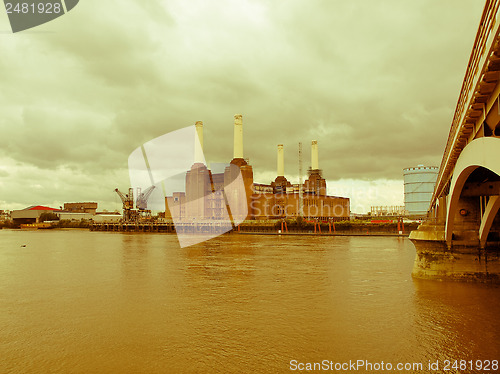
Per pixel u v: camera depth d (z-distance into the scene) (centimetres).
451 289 2939
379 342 1922
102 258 5919
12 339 2064
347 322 2266
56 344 1983
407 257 5434
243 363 1705
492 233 3111
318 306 2655
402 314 2383
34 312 2628
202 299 2939
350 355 1766
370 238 9594
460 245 3172
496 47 1190
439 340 1927
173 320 2384
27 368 1688
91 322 2370
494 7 1216
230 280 3747
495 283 3061
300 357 1758
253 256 5828
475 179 2780
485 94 1543
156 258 5803
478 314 2322
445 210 3266
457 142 2270
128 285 3578
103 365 1709
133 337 2077
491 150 1500
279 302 2797
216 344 1947
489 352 1766
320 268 4444
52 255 6512
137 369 1664
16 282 3831
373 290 3123
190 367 1673
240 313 2519
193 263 5106
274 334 2083
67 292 3303
